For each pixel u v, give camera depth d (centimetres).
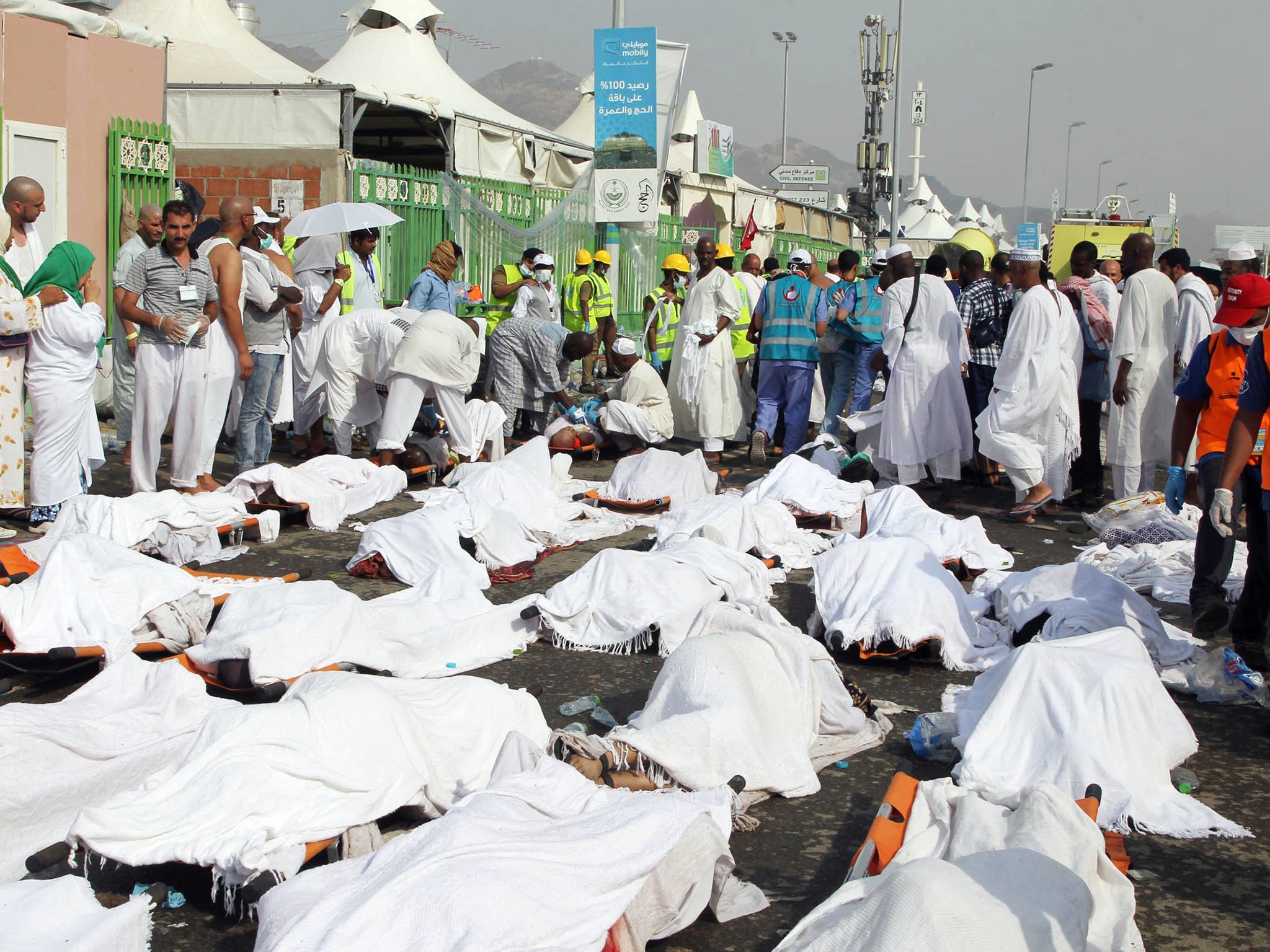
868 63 3884
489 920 291
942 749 480
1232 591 699
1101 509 918
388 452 975
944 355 987
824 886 383
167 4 1847
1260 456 564
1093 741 433
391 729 397
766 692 459
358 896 299
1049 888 307
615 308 1627
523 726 446
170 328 803
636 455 955
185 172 1579
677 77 1644
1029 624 606
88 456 789
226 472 999
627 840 331
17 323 732
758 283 1467
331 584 558
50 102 1124
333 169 1538
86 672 536
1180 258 1015
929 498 1044
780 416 1280
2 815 369
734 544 771
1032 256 914
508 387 1173
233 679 496
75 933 301
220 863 341
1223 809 444
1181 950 349
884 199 4141
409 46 2180
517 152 2075
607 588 618
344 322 1011
